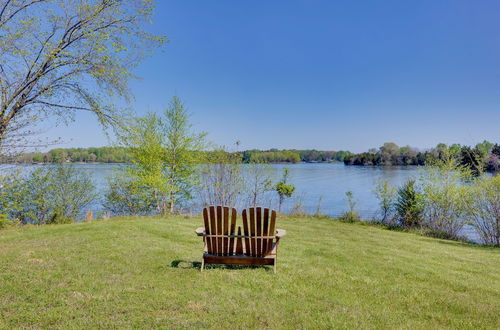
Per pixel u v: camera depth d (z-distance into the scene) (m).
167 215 16.55
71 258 6.33
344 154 113.12
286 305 4.30
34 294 4.40
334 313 4.09
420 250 8.98
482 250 10.21
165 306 4.14
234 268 5.99
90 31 11.29
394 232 13.79
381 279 5.69
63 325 3.55
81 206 19.52
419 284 5.52
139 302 4.23
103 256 6.53
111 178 20.58
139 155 20.39
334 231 12.19
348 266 6.50
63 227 10.38
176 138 21.23
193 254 6.96
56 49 10.66
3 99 10.57
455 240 13.55
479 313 4.35
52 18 10.94
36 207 16.25
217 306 4.18
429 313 4.27
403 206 16.80
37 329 3.45
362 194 39.53
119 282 5.00
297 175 67.19
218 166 21.89
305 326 3.70
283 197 26.06
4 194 12.31
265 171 23.11
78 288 4.68
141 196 20.84
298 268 6.11
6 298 4.25
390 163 72.69
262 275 5.55
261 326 3.67
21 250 6.99
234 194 21.91
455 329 3.84
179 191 21.61
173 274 5.52
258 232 5.62
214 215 5.62
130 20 12.28
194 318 3.81
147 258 6.48
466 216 14.82
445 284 5.61
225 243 5.71
